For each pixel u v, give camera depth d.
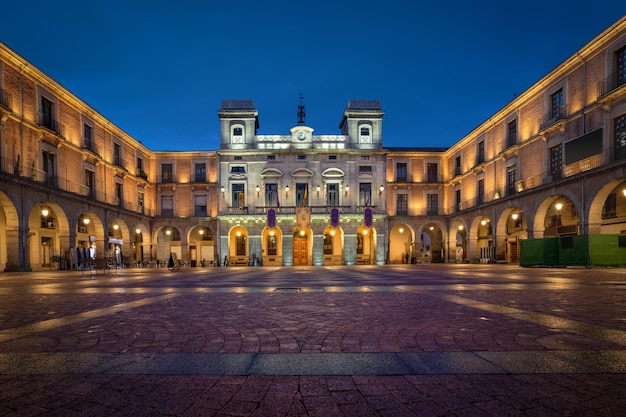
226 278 14.80
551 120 23.86
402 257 40.06
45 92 24.39
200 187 39.59
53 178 25.11
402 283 10.89
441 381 2.74
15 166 21.64
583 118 21.38
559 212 27.25
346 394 2.53
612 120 19.47
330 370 2.99
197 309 6.05
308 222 34.16
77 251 25.53
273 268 28.94
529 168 26.58
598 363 3.10
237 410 2.30
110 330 4.47
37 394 2.54
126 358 3.34
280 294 8.09
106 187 31.44
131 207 35.25
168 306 6.42
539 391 2.54
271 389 2.62
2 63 21.02
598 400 2.39
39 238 27.34
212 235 41.78
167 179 40.06
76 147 27.39
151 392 2.57
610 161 19.14
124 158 34.81
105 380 2.80
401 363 3.14
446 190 40.69
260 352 3.51
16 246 20.84
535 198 24.56
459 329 4.37
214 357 3.36
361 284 10.63
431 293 8.05
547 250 21.48
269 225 35.00
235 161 36.75
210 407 2.34
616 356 3.28
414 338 3.96
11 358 3.34
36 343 3.88
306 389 2.62
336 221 34.78
